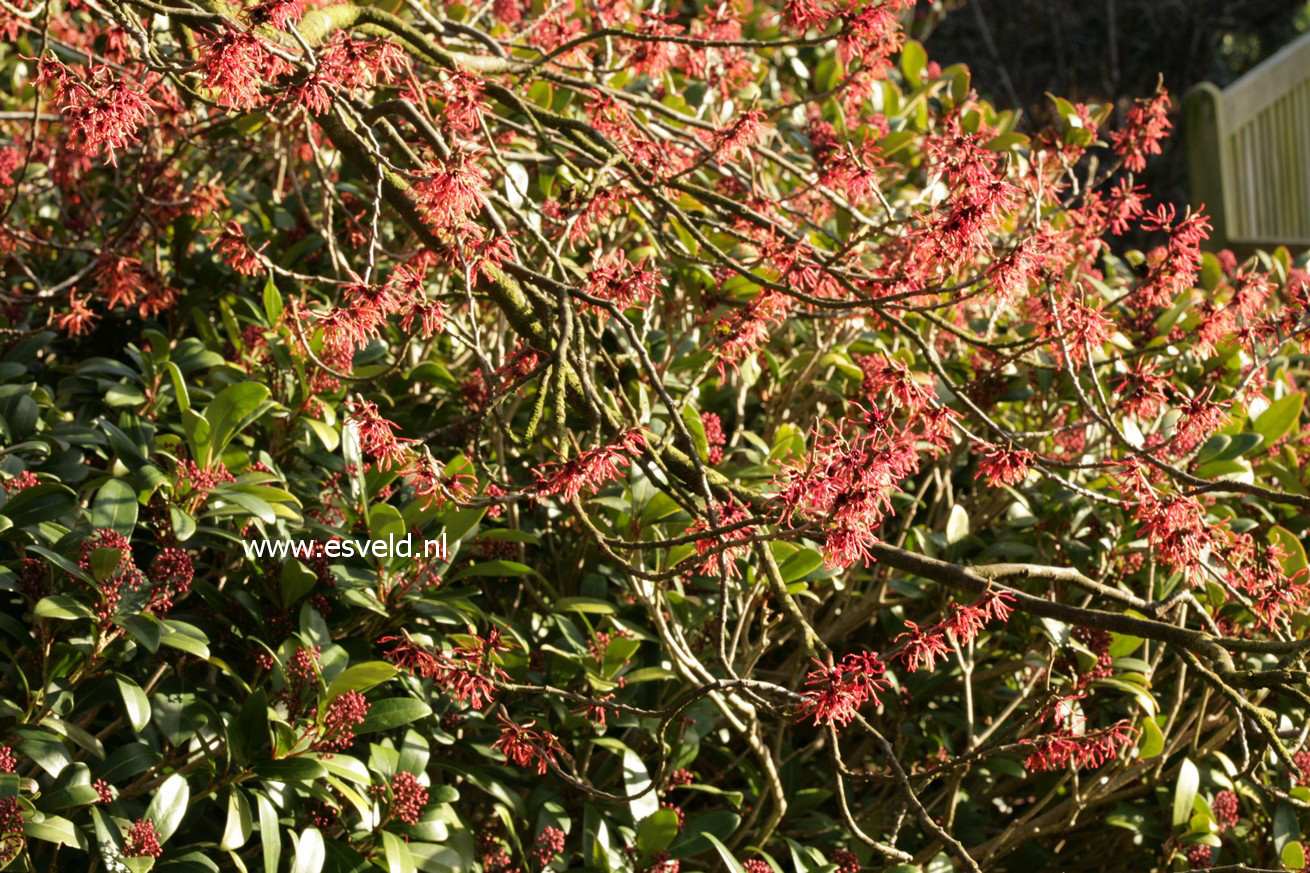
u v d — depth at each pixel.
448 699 2.47
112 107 1.87
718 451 2.67
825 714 1.87
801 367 3.11
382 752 2.22
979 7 12.78
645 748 2.74
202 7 2.27
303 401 2.66
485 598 2.83
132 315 3.42
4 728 2.31
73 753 2.27
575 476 1.83
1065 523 2.96
